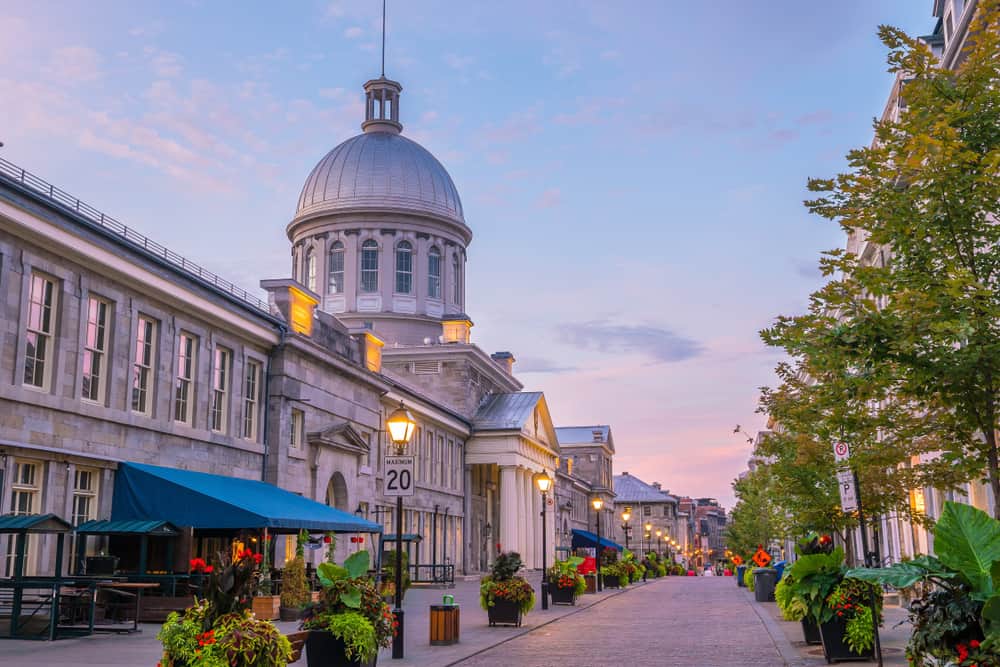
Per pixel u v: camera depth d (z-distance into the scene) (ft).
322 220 264.72
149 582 81.00
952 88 51.93
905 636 65.87
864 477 79.66
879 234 50.93
